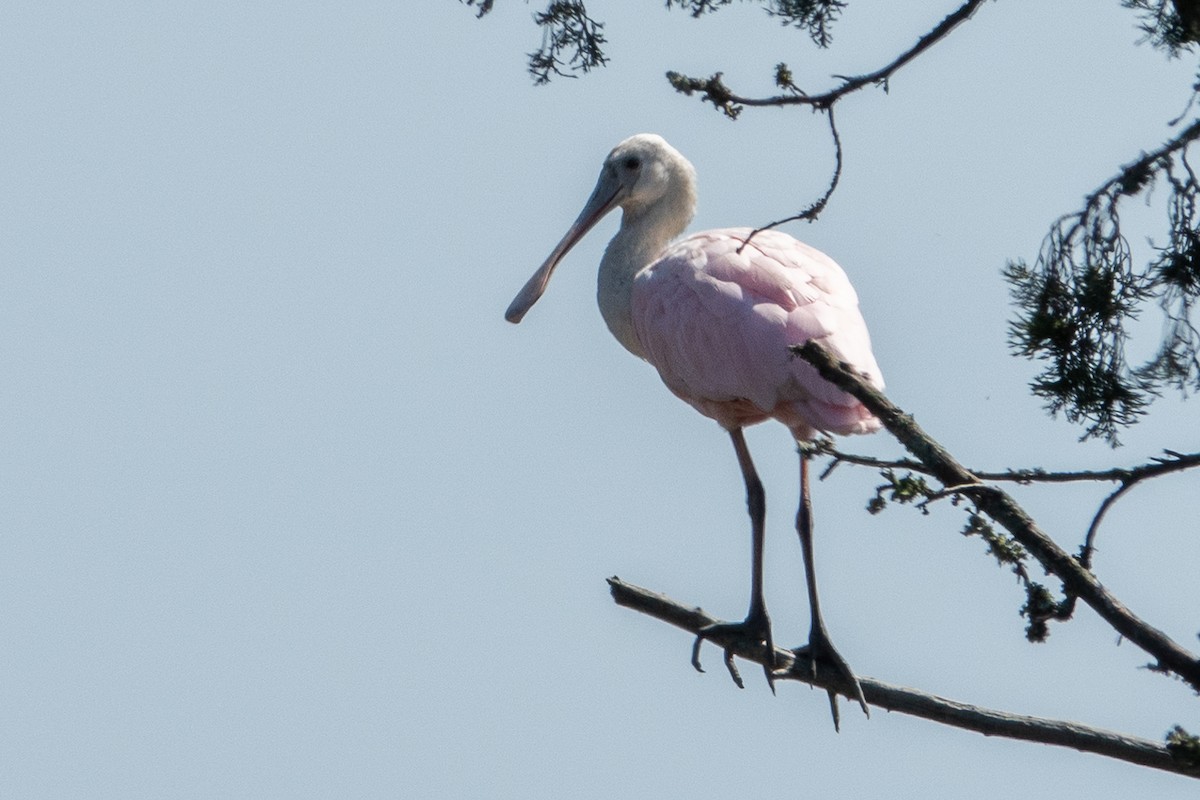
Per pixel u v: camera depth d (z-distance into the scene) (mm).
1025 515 9797
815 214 11594
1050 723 12273
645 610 14586
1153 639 9672
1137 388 12047
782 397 14930
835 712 14422
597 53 12516
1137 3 12242
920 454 9797
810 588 14984
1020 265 12297
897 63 11625
